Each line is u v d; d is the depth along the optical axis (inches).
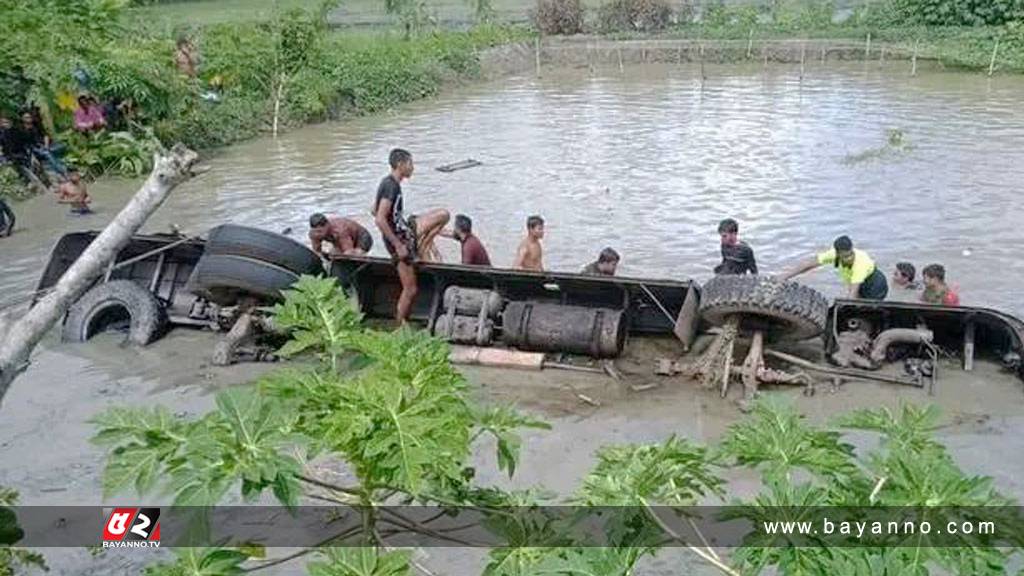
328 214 587.2
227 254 362.6
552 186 626.8
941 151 684.1
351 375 142.6
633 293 363.3
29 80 721.0
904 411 123.9
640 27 1519.4
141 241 410.9
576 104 992.2
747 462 117.0
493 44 1347.2
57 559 232.2
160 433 108.6
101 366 359.9
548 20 1507.1
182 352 372.2
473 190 624.4
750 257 386.6
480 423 136.7
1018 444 275.9
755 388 316.2
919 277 433.4
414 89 1081.4
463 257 396.8
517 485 261.0
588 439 290.5
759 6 1600.6
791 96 980.6
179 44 913.5
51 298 95.0
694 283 349.1
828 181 611.5
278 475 104.3
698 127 820.0
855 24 1391.5
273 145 833.5
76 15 826.8
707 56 1314.0
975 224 510.3
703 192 596.1
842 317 347.6
